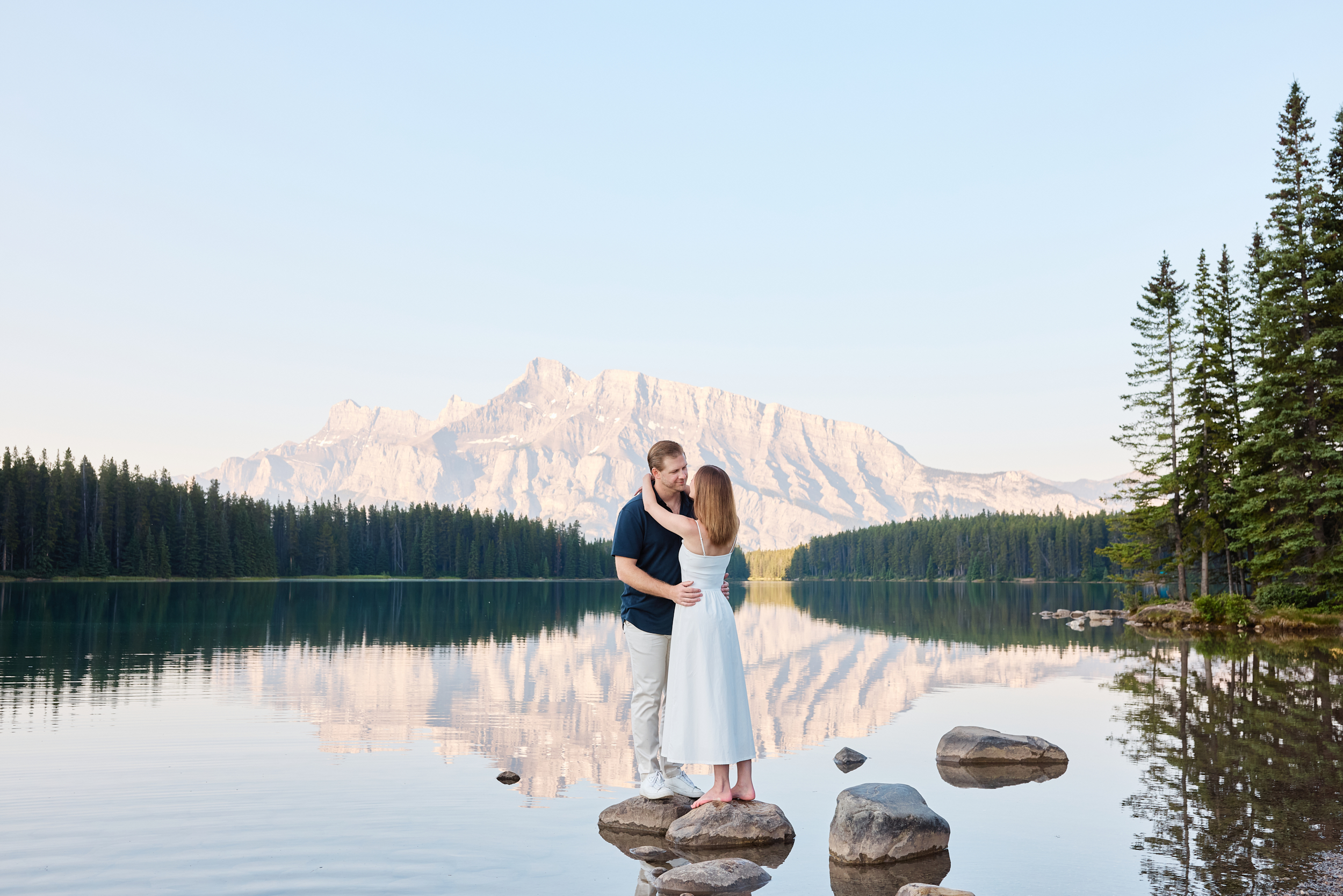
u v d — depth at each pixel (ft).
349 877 16.57
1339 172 108.17
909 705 42.52
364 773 26.12
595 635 89.10
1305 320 108.47
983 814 21.62
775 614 151.33
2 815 20.89
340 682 48.52
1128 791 23.98
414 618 115.65
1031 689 48.42
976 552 518.78
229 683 47.34
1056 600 230.07
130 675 50.01
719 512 21.56
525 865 17.47
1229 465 123.03
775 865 17.90
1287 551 107.24
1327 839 19.02
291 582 333.83
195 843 18.66
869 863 17.87
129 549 281.13
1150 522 132.67
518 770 27.04
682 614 21.53
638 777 26.22
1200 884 15.94
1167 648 77.61
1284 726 35.12
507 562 449.48
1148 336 133.80
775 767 28.22
